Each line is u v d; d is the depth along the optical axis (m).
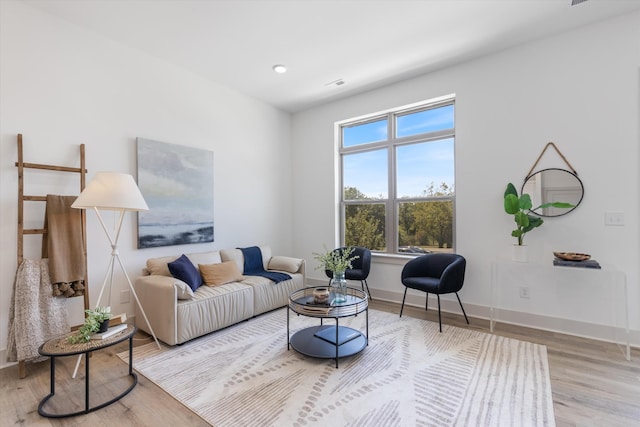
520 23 2.93
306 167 5.14
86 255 2.86
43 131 2.72
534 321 3.24
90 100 3.01
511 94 3.36
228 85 4.25
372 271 4.43
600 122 2.92
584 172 2.99
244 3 2.62
